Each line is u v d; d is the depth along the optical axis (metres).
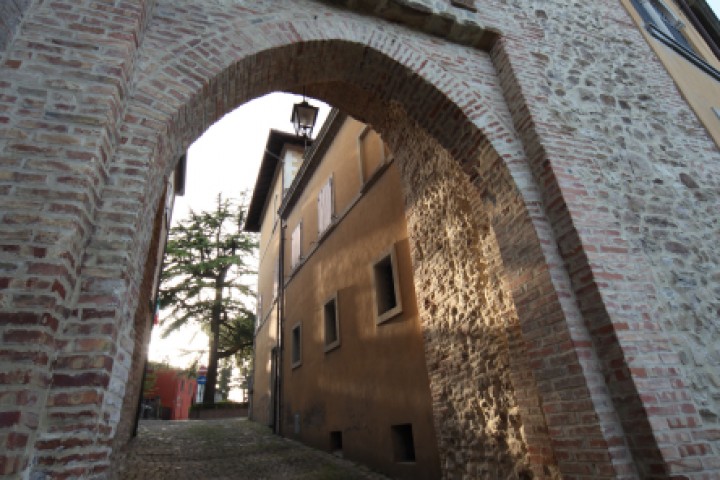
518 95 4.48
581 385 3.25
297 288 11.97
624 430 3.12
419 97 4.53
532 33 5.15
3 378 1.80
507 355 4.30
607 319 3.34
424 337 5.95
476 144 4.43
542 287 3.71
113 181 2.57
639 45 6.03
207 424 14.25
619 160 4.53
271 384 13.48
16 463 1.72
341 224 9.34
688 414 3.13
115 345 2.32
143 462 7.43
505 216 4.21
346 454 7.82
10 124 2.33
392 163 7.55
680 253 4.16
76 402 2.02
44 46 2.62
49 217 2.16
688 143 5.23
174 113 2.99
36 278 2.01
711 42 9.87
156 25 3.29
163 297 18.06
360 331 7.91
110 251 2.39
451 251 5.45
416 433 5.97
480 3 5.04
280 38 3.71
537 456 3.69
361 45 4.12
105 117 2.53
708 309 3.91
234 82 3.66
